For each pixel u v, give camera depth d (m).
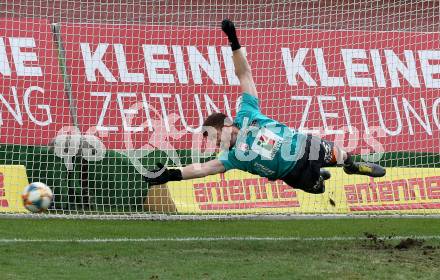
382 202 42.62
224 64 45.16
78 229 36.44
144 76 44.56
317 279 24.91
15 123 43.00
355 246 31.73
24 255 28.83
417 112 45.19
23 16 44.72
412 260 28.28
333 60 45.38
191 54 45.06
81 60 44.16
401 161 44.72
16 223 37.81
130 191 43.53
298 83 45.00
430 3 46.44
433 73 45.53
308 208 42.19
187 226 38.12
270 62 45.06
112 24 44.88
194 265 27.16
